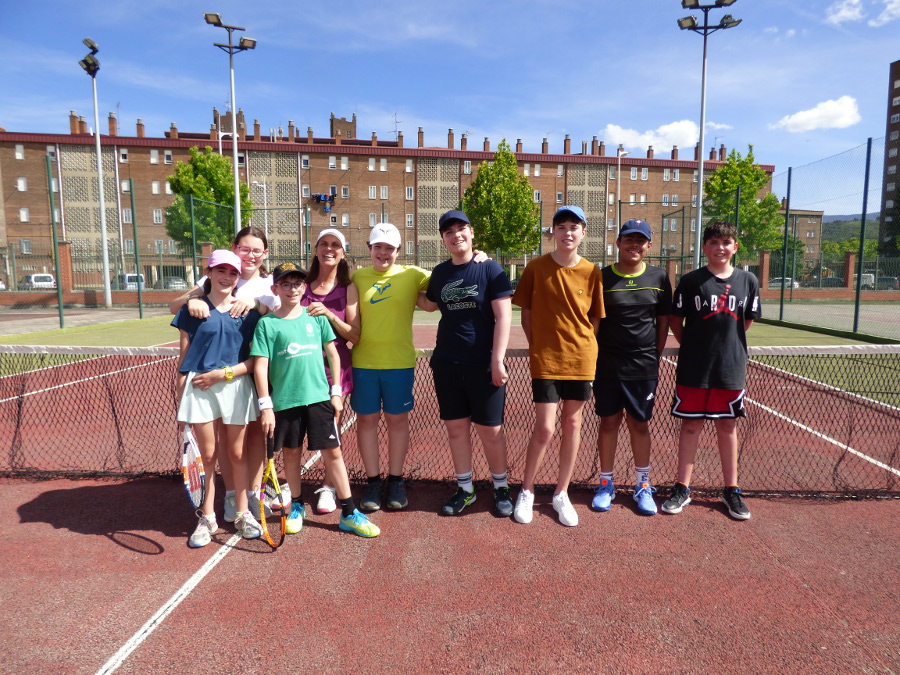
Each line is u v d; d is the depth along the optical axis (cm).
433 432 527
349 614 241
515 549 298
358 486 392
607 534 315
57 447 484
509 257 3450
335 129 5244
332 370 321
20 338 1233
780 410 585
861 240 1217
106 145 4269
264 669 208
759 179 2931
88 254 2755
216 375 296
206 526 307
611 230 4878
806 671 207
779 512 344
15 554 293
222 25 1939
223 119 4909
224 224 2412
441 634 228
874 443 480
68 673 205
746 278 323
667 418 566
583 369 316
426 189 4653
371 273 339
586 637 226
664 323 341
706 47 1598
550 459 452
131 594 256
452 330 325
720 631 230
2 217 4306
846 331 1233
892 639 225
